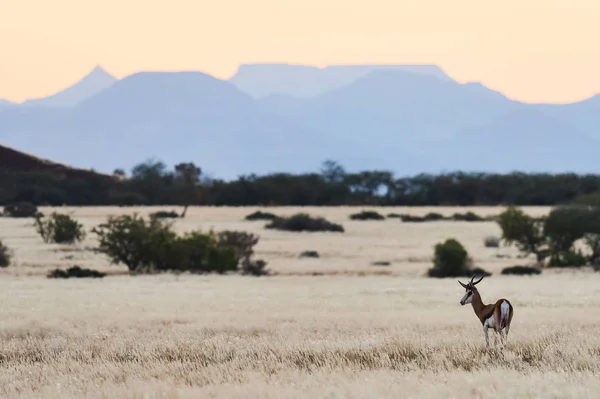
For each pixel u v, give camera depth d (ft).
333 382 202.18
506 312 262.26
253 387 196.44
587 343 267.39
